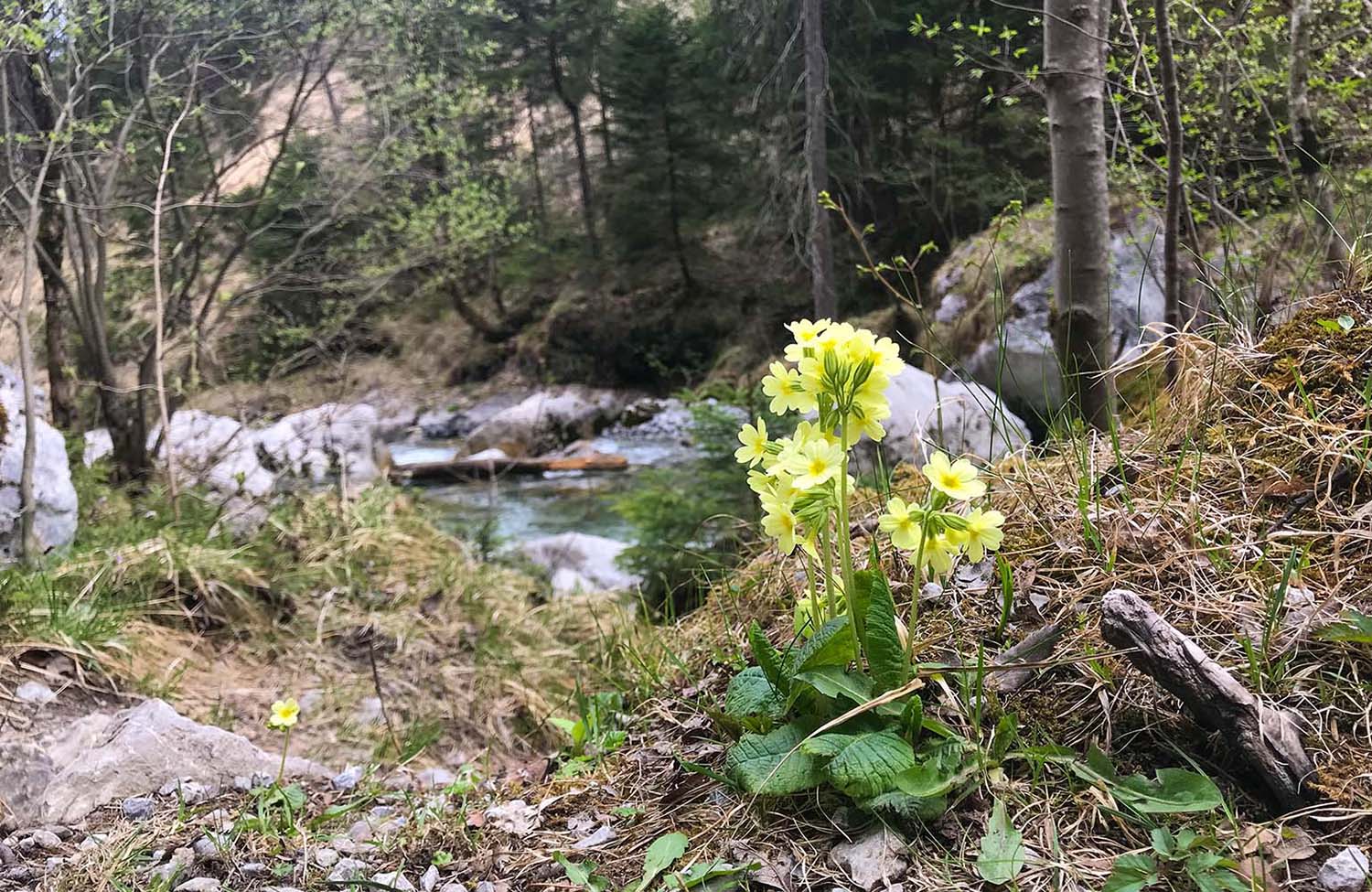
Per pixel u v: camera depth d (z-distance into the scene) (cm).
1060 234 355
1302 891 145
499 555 689
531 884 194
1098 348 353
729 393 591
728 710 205
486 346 2128
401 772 336
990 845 164
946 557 188
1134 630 174
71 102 547
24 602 383
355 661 456
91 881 218
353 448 855
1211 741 176
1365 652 180
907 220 1526
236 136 749
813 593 206
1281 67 511
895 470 334
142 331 760
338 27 710
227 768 289
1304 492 221
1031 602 219
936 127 1420
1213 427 254
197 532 517
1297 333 261
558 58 2203
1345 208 373
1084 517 226
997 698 196
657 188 1941
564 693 447
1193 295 418
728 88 1738
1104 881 156
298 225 820
